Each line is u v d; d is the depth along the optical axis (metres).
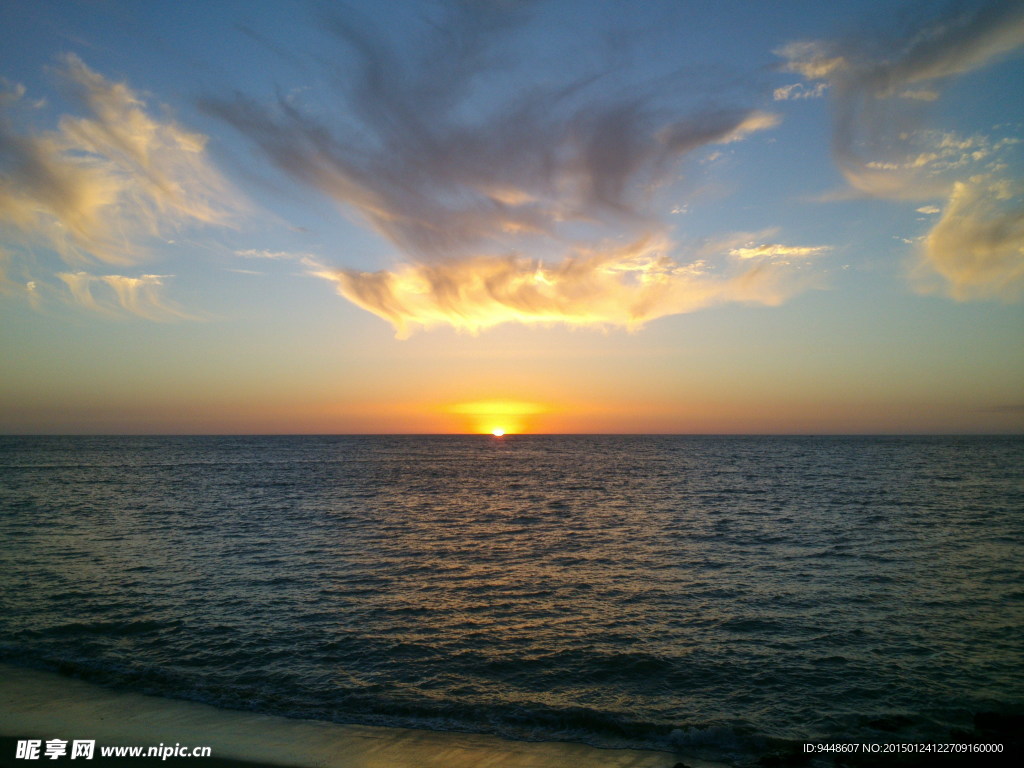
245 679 13.22
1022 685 12.91
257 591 20.47
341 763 9.79
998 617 17.50
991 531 31.92
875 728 11.04
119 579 22.02
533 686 12.96
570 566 24.38
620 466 95.62
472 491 55.91
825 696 12.41
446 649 15.11
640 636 16.06
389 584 21.47
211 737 10.62
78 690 12.59
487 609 18.48
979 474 72.25
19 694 12.33
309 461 109.81
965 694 12.46
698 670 13.79
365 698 12.30
